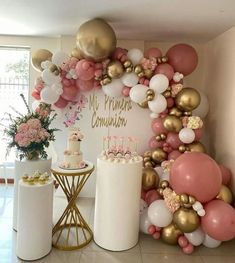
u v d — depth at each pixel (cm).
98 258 256
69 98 357
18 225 247
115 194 261
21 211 243
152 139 368
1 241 277
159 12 270
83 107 378
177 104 336
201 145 342
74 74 335
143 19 296
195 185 244
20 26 353
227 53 338
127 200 263
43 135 281
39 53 363
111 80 334
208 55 411
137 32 354
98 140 384
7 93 448
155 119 357
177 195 258
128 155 274
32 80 432
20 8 272
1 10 281
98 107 379
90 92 376
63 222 310
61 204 370
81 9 269
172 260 258
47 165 294
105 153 281
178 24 312
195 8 255
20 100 449
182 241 268
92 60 318
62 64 338
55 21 321
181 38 389
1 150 435
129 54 329
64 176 281
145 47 416
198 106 360
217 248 281
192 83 432
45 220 250
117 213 263
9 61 443
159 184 306
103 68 329
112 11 272
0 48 431
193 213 251
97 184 271
